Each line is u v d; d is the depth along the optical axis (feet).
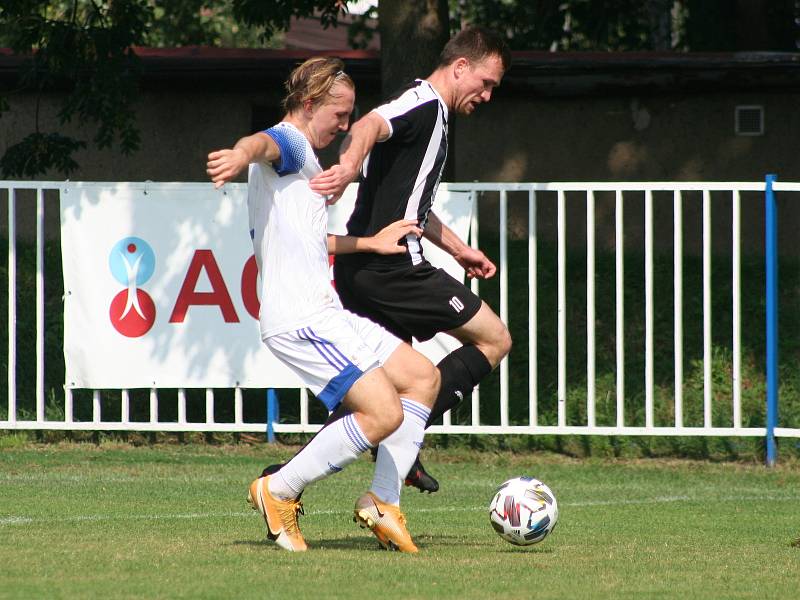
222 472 99.71
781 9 233.76
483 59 62.59
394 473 60.39
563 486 96.99
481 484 96.84
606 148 165.37
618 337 105.81
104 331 106.42
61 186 105.81
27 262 146.20
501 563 56.90
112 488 89.71
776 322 107.04
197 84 166.20
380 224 61.67
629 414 121.08
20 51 151.74
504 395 107.14
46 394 121.60
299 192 56.34
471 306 63.16
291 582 49.93
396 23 131.54
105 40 148.56
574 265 149.48
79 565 53.78
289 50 171.32
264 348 105.91
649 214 105.81
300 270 56.49
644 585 51.47
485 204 164.86
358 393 56.75
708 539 69.26
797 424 118.42
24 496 84.94
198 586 48.60
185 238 105.50
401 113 59.72
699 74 159.63
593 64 159.53
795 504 87.66
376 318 63.93
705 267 106.32
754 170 163.43
